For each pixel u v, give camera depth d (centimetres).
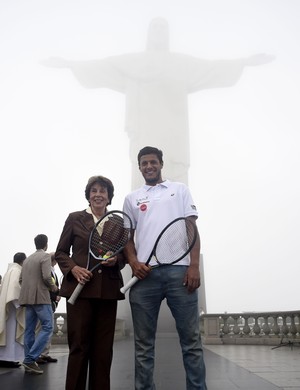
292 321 1416
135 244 395
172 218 385
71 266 374
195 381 353
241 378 588
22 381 563
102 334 373
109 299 373
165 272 368
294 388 497
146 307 370
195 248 371
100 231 393
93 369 365
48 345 796
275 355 1002
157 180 411
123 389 504
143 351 367
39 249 714
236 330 1533
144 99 2644
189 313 362
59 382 553
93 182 412
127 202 409
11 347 725
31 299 661
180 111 2656
